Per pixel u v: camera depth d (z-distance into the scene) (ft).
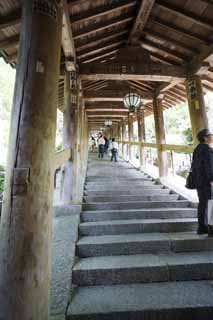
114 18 9.75
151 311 4.65
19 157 3.59
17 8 7.06
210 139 7.87
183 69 11.50
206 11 8.50
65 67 10.59
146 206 10.31
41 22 4.23
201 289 5.43
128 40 11.87
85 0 7.57
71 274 5.74
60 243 6.65
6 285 3.15
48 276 3.68
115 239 7.36
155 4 9.11
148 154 21.67
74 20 8.29
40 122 3.84
